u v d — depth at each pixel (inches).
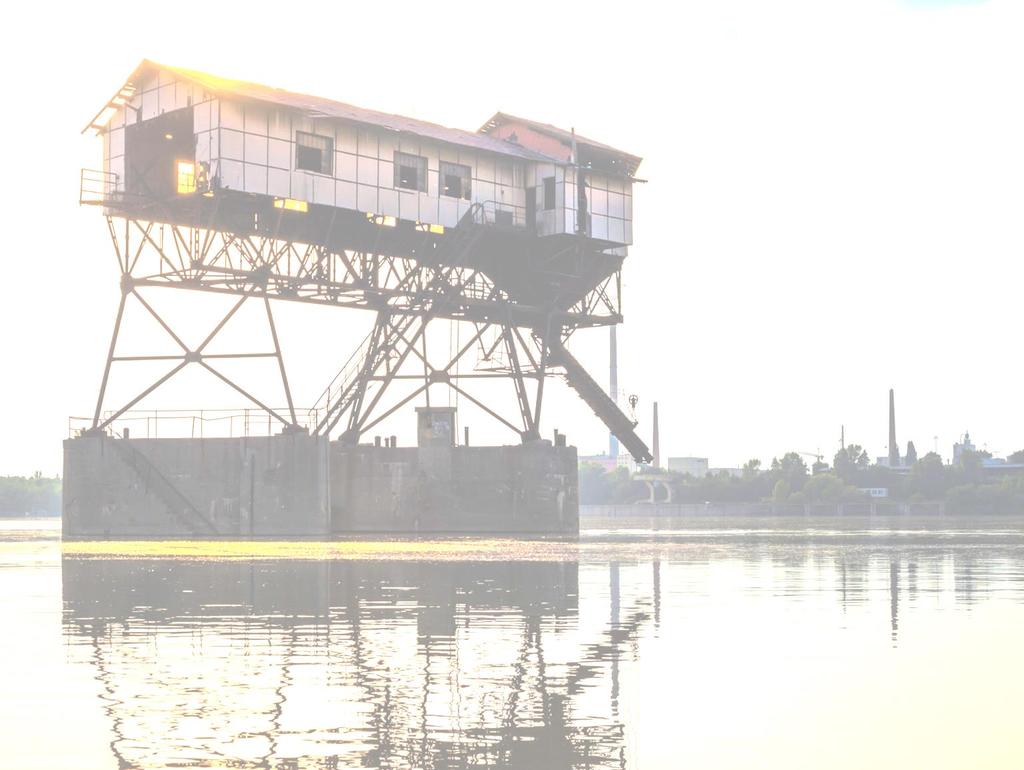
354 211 4542.3
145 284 4399.6
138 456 4505.4
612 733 814.5
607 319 5398.6
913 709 898.7
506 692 958.4
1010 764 743.1
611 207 5255.9
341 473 5027.1
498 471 5014.8
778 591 1908.2
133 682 1005.8
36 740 787.4
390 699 929.5
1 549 3570.4
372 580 2176.4
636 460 5521.7
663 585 2049.7
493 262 5241.1
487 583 2106.3
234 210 4411.9
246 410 4488.2
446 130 5137.8
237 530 4429.1
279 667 1085.8
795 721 855.1
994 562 2775.6
